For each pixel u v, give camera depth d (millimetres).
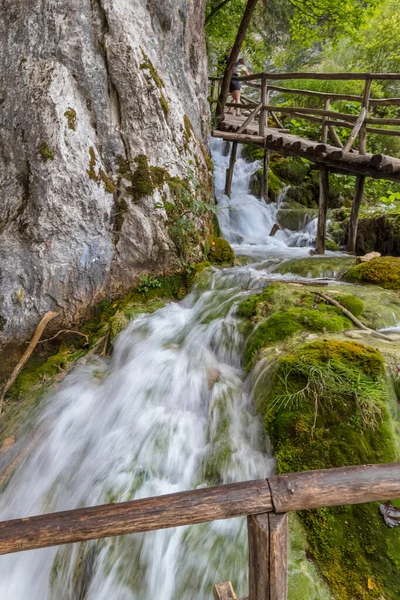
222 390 3336
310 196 9297
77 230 4379
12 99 4266
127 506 1383
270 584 1420
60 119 4219
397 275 4418
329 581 2201
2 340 4148
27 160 4215
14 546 1336
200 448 3000
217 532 2469
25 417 3738
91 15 4539
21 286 4191
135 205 4758
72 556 2529
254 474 2705
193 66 6652
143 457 2984
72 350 4469
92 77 4555
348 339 3258
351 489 1369
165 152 5047
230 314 4195
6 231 4215
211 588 2258
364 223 6398
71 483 3000
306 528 2395
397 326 3645
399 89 11906
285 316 3654
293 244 7730
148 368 3764
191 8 6254
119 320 4504
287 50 15227
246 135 7609
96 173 4492
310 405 2680
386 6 12594
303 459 2559
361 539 2258
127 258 4824
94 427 3453
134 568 2398
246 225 8250
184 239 5078
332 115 6496
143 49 4949
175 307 4766
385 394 2633
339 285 4473
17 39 4289
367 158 5277
